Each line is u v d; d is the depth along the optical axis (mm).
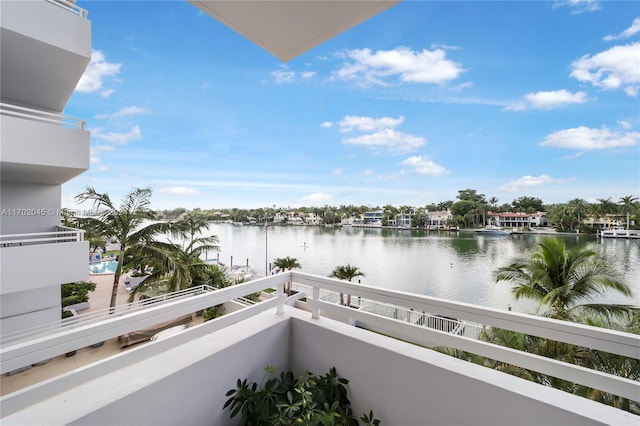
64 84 4195
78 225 5820
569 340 935
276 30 1087
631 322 4574
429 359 1155
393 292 1308
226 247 16578
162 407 1023
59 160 3498
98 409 866
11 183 4504
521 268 6027
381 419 1260
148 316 1057
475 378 1023
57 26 3428
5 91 4262
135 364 1090
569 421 851
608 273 4945
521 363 1019
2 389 4078
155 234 6574
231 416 1223
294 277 1688
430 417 1123
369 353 1299
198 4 956
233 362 1292
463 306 1135
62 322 3258
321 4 931
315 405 1188
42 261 3430
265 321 1544
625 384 844
